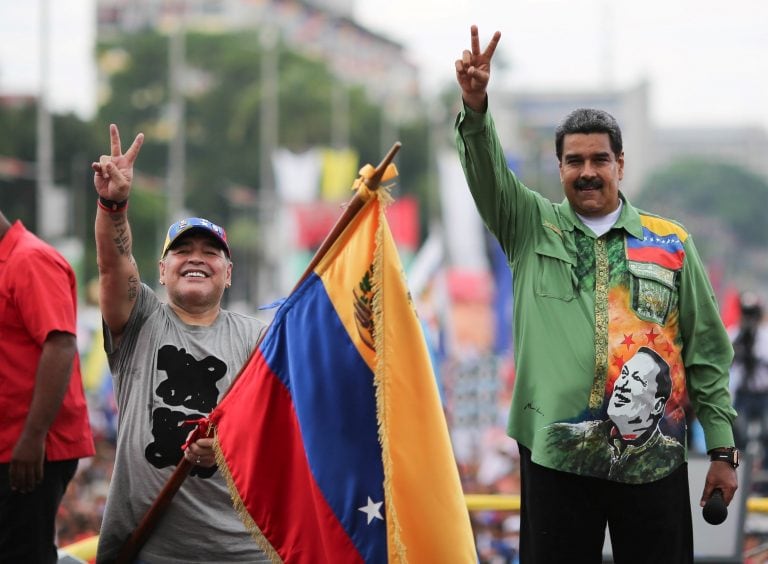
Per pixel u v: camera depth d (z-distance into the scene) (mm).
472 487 37781
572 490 14234
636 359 14250
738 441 36969
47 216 95500
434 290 60688
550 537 14219
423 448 14328
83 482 39844
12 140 140875
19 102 144125
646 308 14367
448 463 14375
